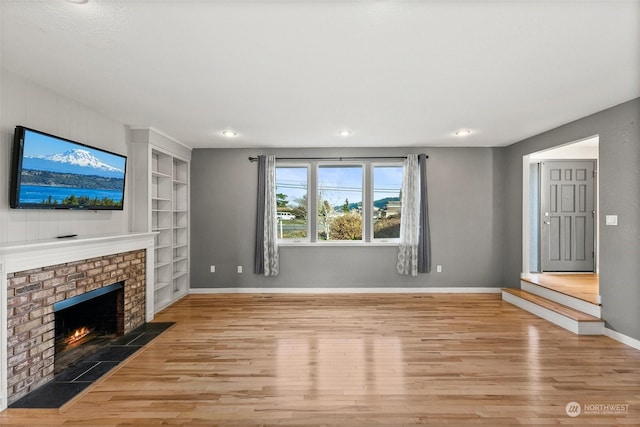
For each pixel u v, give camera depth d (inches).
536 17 73.9
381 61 95.5
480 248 217.3
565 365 112.2
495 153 216.8
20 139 97.6
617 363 113.7
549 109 138.9
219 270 216.7
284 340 135.0
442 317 165.2
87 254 117.1
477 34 81.0
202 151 216.8
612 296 136.6
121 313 141.3
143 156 163.2
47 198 108.3
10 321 88.4
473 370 108.8
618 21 75.0
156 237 188.7
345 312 173.6
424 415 84.7
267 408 88.0
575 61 95.2
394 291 216.1
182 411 86.7
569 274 221.3
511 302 191.3
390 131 175.6
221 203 216.8
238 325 153.5
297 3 68.8
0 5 68.4
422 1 68.1
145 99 125.7
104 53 90.2
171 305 187.8
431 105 133.4
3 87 98.8
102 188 134.9
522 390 96.4
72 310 134.6
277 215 221.6
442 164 216.8
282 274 216.8
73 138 126.6
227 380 102.7
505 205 216.4
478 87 114.8
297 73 103.4
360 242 217.0
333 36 82.1
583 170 226.5
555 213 226.5
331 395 94.1
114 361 115.2
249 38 82.9
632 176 128.0
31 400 90.7
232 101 128.5
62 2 67.6
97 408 88.1
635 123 126.2
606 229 139.3
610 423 81.5
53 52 89.4
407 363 114.0
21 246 89.4
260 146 212.2
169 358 118.5
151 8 70.1
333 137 188.7
